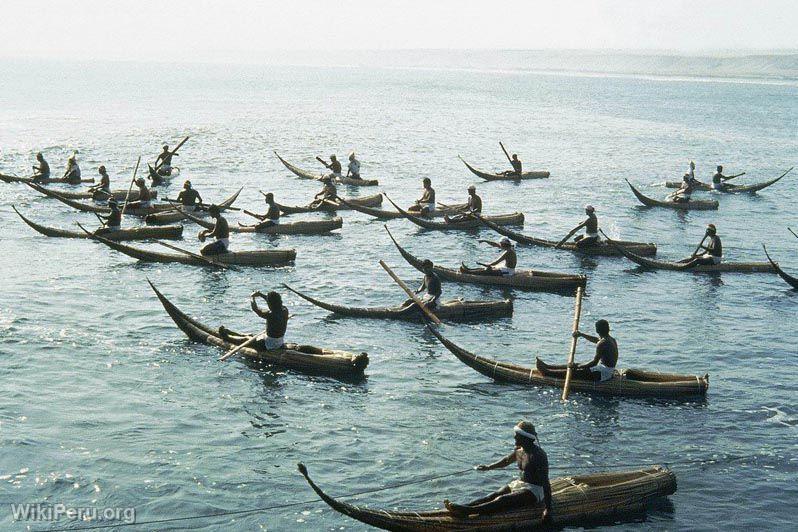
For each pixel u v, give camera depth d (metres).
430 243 35.34
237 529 13.69
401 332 23.72
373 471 15.66
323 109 109.69
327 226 36.47
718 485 15.45
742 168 62.53
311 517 14.10
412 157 63.88
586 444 16.98
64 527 13.52
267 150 64.50
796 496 15.12
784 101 163.75
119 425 17.08
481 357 20.25
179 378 19.66
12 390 18.52
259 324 24.12
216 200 43.38
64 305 24.81
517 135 82.25
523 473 13.50
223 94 137.75
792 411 18.91
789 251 36.12
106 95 123.12
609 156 67.50
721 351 23.02
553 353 22.52
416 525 12.63
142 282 27.70
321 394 19.09
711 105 144.00
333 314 25.06
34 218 37.28
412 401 18.88
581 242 33.94
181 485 14.89
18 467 15.20
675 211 44.56
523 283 28.72
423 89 178.12
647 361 22.14
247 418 17.70
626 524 14.01
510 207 44.41
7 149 58.31
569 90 193.25
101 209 38.97
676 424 18.03
